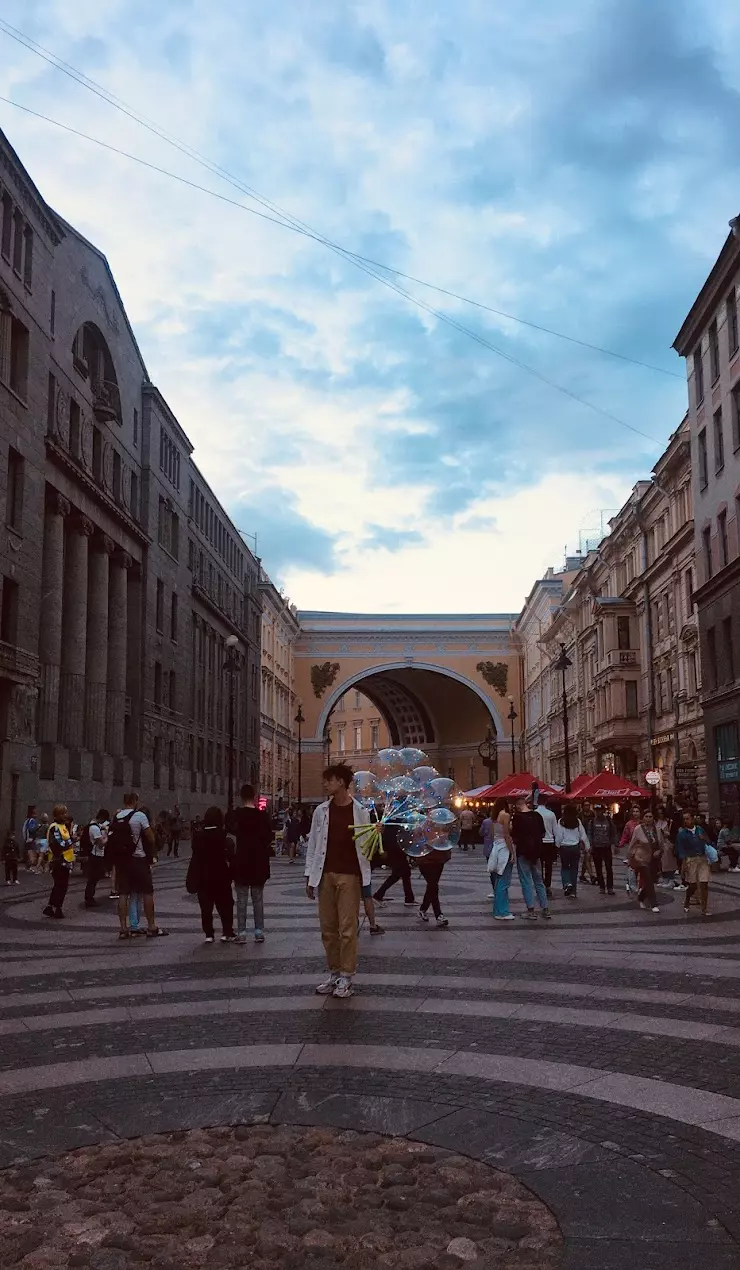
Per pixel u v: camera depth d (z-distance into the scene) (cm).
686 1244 402
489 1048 718
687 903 1686
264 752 8244
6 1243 409
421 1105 582
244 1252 401
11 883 2498
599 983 988
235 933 1345
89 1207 444
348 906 923
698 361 4012
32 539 3334
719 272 3597
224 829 1346
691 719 4225
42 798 3394
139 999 929
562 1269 384
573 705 6781
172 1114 570
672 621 4622
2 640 3044
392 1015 836
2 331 3162
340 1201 448
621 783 3030
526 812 1617
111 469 4375
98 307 4222
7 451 3155
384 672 9988
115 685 4397
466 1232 415
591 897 1989
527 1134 531
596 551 6006
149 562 4869
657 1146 512
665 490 4569
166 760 5181
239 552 7388
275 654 8775
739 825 3556
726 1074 647
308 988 970
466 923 1540
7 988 997
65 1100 602
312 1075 649
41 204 3422
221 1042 746
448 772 11462
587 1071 655
